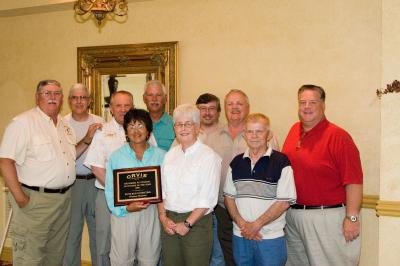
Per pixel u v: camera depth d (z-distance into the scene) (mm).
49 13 4605
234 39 3863
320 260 2828
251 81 3816
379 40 3387
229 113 3342
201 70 3994
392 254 2842
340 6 3496
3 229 4820
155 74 4137
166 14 4109
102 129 3262
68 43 4539
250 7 3795
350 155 2758
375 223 3432
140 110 2926
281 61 3705
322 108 2869
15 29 4773
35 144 3059
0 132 4887
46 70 4648
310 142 2855
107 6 2838
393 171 2824
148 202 2826
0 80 4863
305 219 2846
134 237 2887
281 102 3719
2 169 3006
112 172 2924
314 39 3588
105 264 3410
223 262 3461
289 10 3662
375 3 3391
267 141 2826
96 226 3391
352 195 2738
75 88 3705
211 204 2723
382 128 2848
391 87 2795
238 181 2775
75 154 3375
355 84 3471
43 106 3148
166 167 2809
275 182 2703
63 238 3311
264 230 2705
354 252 2812
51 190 3131
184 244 2740
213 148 3402
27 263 3102
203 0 3957
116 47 4266
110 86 4332
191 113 2766
